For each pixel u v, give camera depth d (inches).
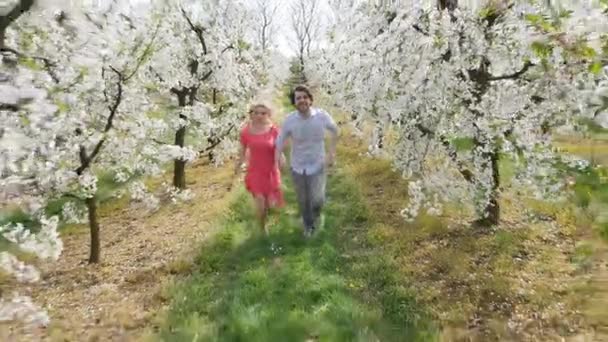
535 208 280.7
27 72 135.1
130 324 186.4
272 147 268.1
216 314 187.2
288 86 1263.5
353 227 287.4
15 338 176.2
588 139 139.7
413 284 209.0
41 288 228.8
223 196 376.2
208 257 244.4
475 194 244.4
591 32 125.9
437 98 241.3
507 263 221.3
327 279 212.2
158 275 233.9
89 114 246.5
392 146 309.9
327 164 265.9
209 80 446.3
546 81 191.0
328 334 167.5
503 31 213.0
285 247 253.0
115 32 220.5
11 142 134.2
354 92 386.3
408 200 327.3
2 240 253.9
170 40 357.7
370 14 341.1
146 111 297.7
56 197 232.5
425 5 257.0
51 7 159.3
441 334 167.0
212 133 465.4
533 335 166.9
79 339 176.2
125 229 321.7
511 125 219.8
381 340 166.2
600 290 186.9
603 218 110.6
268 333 169.2
